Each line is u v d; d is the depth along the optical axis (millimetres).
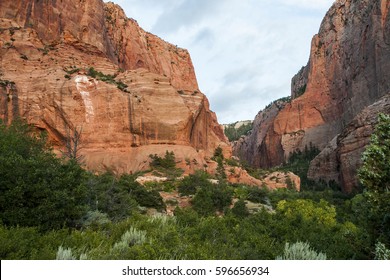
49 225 16047
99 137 78688
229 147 113438
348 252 12750
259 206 49406
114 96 81875
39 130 76750
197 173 60031
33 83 80250
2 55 82000
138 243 11016
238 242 13797
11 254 8359
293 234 16109
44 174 18141
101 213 21250
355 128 92312
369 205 12219
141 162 75312
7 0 88000
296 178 102688
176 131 84000
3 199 15391
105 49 108812
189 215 16922
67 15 99875
